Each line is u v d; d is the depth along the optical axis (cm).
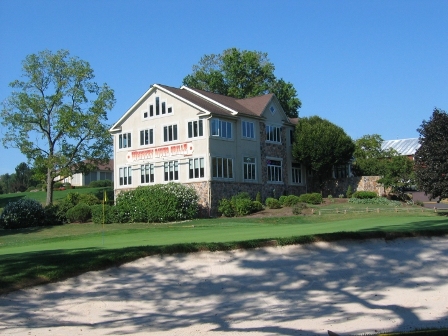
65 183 8706
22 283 1341
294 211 4356
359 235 1797
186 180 4584
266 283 1411
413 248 1720
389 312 1201
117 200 4566
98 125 5909
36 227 4534
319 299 1305
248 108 5172
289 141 5569
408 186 5684
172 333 1070
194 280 1423
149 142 4884
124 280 1414
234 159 4734
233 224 3662
